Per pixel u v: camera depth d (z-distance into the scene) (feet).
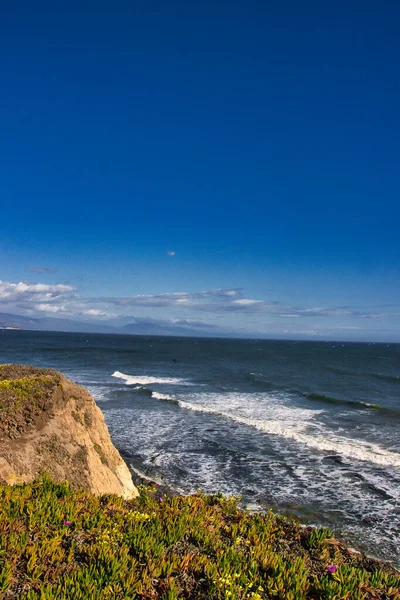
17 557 18.57
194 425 87.25
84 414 44.75
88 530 22.45
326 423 92.07
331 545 24.50
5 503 24.03
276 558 20.98
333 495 50.98
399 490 52.70
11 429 35.01
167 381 161.48
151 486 51.80
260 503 48.55
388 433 83.25
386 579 20.43
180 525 23.73
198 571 19.40
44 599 15.42
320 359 335.88
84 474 36.37
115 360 257.55
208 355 351.46
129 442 73.67
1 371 47.37
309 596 18.31
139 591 17.10
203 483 54.85
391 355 460.96
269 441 75.56
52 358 248.52
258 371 212.43
